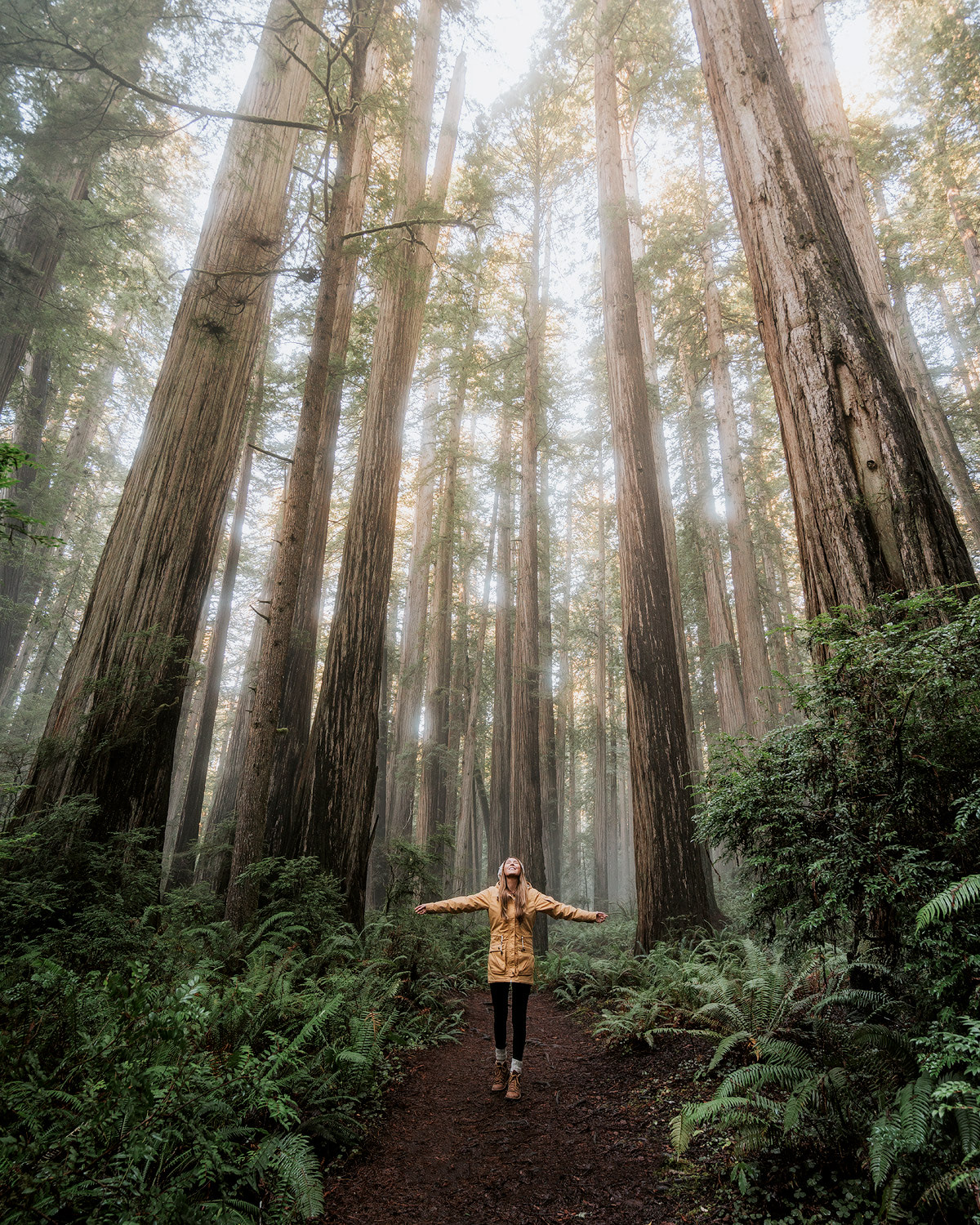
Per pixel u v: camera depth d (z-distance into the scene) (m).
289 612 6.16
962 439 17.78
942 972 2.46
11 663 16.77
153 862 5.74
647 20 12.59
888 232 14.29
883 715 2.95
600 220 10.95
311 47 8.79
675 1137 2.78
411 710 17.91
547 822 19.27
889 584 3.77
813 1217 2.36
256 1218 2.58
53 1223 2.03
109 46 8.61
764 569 24.17
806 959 3.17
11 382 12.59
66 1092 2.56
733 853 3.53
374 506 8.82
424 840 16.69
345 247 7.30
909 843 2.80
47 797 5.80
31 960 3.38
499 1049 4.36
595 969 7.50
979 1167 1.98
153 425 7.21
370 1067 3.90
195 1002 3.26
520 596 14.45
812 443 4.30
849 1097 2.59
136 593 6.61
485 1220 2.83
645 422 9.67
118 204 15.40
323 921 6.09
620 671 28.38
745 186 5.16
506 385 17.22
